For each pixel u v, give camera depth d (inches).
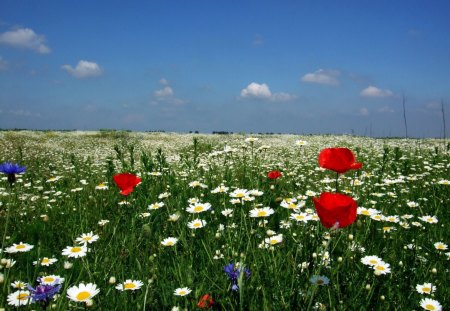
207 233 126.3
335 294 82.2
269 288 82.0
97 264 109.9
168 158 566.3
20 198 234.8
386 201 195.6
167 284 90.9
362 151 681.0
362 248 102.7
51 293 65.9
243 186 197.9
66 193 253.4
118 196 211.5
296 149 748.0
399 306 82.6
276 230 134.1
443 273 103.2
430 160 450.0
